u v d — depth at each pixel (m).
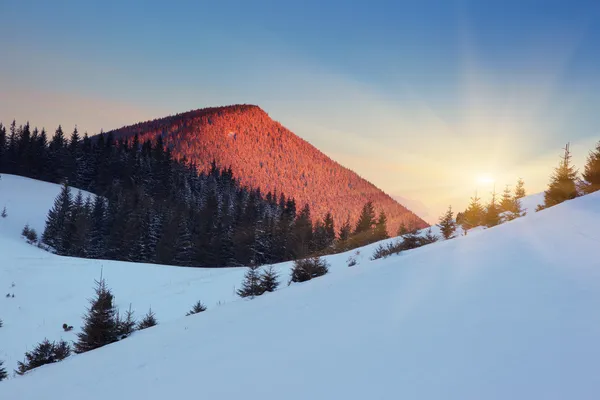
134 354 7.23
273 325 6.33
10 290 22.08
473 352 3.42
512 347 3.34
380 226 53.19
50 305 20.94
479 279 5.96
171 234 54.50
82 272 26.11
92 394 5.39
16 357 14.86
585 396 2.44
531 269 5.92
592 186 17.80
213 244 54.75
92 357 8.26
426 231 26.19
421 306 5.21
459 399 2.72
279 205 113.69
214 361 5.24
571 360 2.91
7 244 36.41
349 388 3.35
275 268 22.84
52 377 7.21
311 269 15.43
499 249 7.96
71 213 56.72
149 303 19.16
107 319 12.84
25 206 62.00
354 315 5.57
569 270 5.51
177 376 5.07
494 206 22.41
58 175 83.56
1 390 7.03
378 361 3.74
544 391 2.59
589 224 8.71
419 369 3.35
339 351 4.29
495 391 2.71
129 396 4.83
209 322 8.32
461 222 26.50
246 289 15.23
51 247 50.09
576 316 3.73
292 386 3.72
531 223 10.25
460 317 4.40
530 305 4.30
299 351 4.66
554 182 19.45
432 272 7.15
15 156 84.88
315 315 6.21
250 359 4.87
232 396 3.89
